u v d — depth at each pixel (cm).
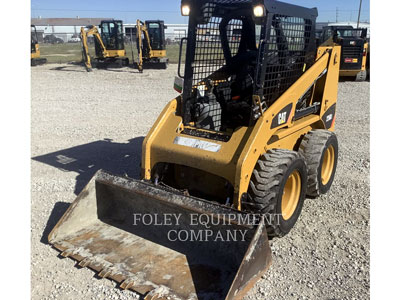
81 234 357
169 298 275
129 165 549
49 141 671
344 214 406
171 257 324
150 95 1132
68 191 464
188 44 380
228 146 334
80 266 320
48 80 1462
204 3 376
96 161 567
